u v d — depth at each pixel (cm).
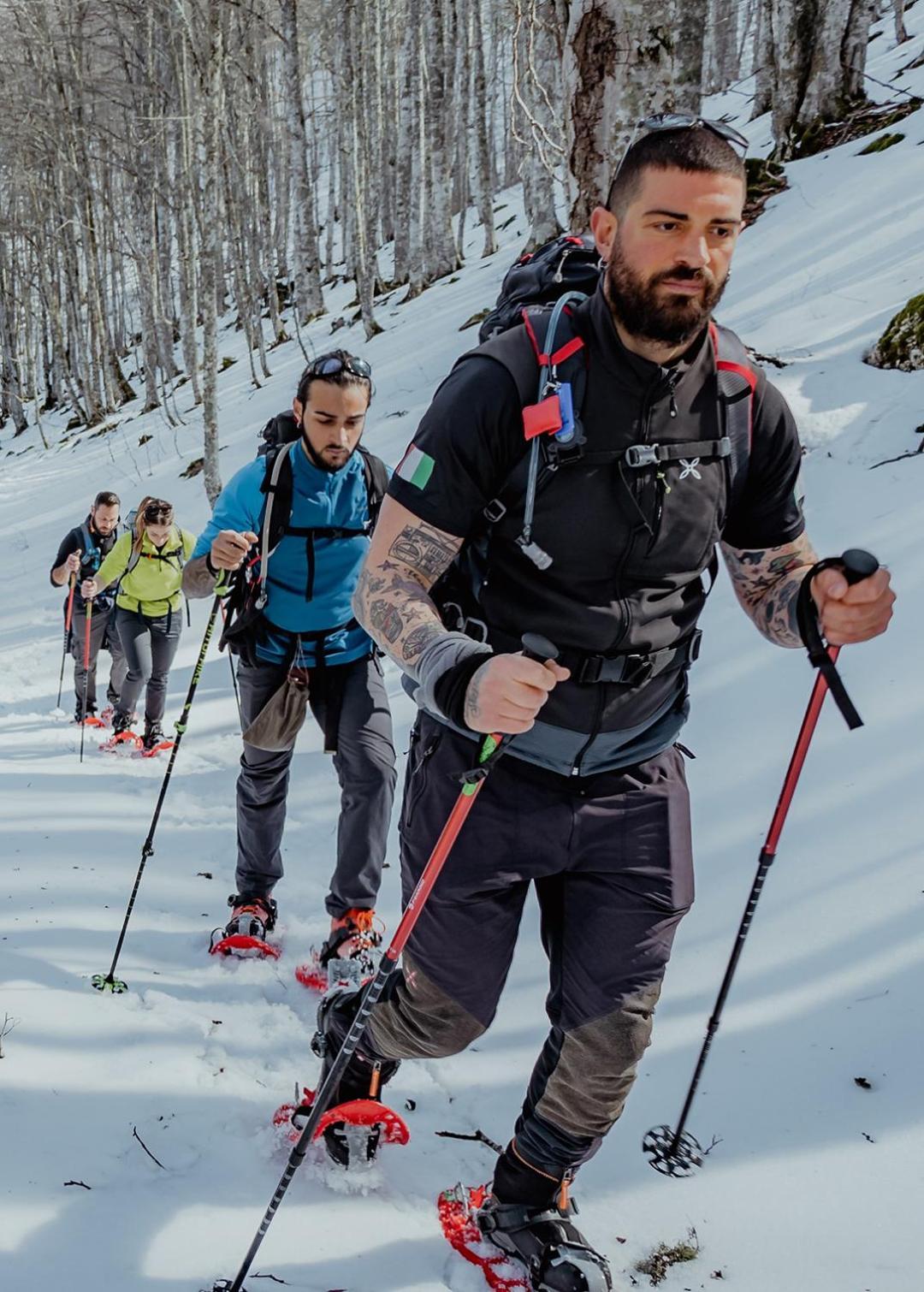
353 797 318
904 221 811
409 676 172
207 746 628
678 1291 204
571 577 178
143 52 2364
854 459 539
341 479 320
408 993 208
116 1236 215
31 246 3259
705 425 177
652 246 157
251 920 348
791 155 1141
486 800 193
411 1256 217
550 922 207
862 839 315
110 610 719
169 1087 269
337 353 312
